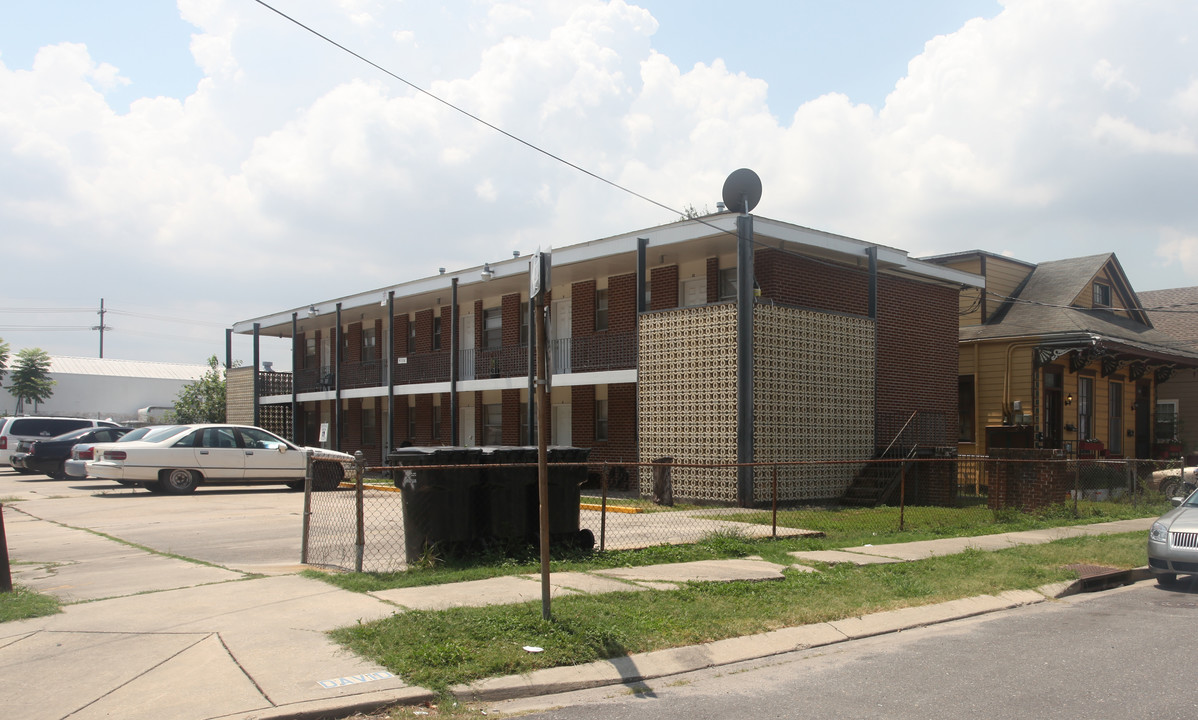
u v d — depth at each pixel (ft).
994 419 79.36
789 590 28.32
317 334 120.06
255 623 22.11
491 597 25.32
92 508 52.08
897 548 38.32
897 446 65.51
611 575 29.84
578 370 77.56
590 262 69.77
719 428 56.95
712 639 22.67
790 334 58.85
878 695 18.79
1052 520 50.65
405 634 20.77
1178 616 27.73
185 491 61.52
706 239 60.90
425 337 98.48
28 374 173.47
